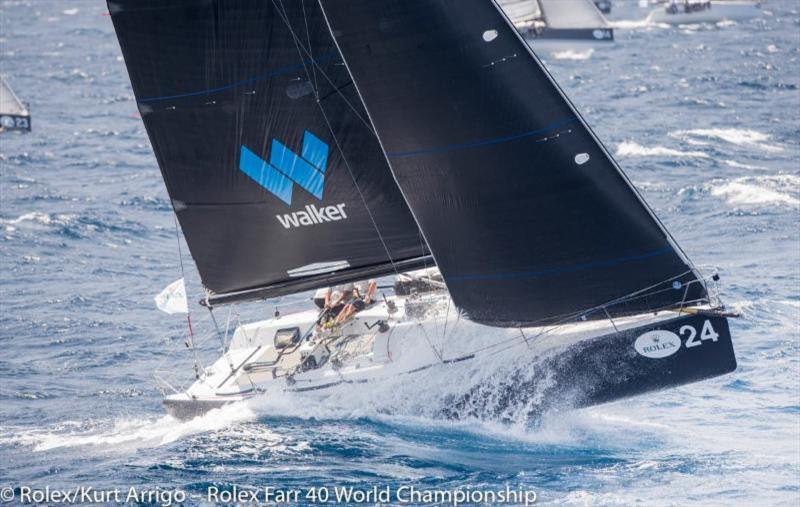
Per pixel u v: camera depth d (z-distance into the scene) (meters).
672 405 74.44
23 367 89.62
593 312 67.25
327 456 66.19
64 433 75.38
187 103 69.06
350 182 70.00
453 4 63.59
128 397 83.00
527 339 69.06
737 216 127.06
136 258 124.56
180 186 71.25
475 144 65.25
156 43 67.88
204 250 72.94
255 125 69.31
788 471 63.16
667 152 166.75
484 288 68.31
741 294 97.44
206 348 94.19
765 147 170.12
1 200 153.38
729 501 59.31
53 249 127.25
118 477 65.25
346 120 68.69
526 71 63.91
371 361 72.56
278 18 67.00
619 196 64.81
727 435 69.12
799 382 77.56
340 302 77.38
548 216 65.69
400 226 70.81
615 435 69.31
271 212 71.25
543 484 61.94
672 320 66.50
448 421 70.50
